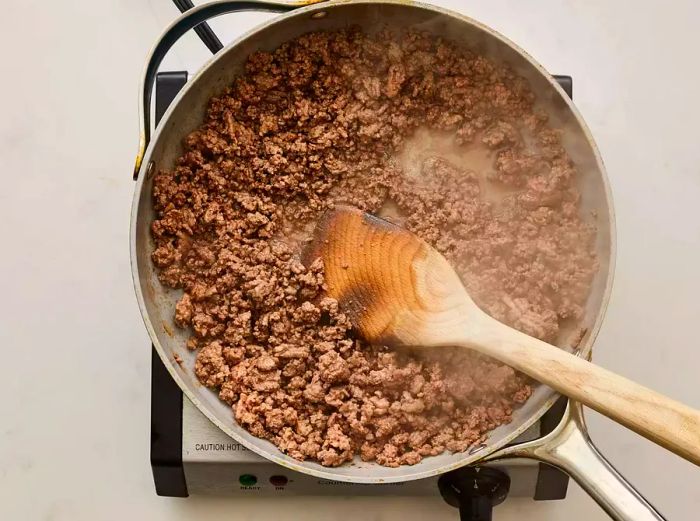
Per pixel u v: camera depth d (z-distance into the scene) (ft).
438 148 1.93
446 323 1.74
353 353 1.80
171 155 1.86
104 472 2.06
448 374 1.80
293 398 1.78
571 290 1.80
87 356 2.10
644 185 2.16
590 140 1.74
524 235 1.85
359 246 1.82
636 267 2.14
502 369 1.78
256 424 1.76
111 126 2.17
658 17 2.22
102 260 2.13
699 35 2.21
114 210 2.15
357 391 1.78
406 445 1.78
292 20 1.81
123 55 2.18
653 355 2.10
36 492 2.06
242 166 1.88
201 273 1.84
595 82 2.19
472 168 1.92
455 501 1.83
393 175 1.90
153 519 2.05
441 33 1.87
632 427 1.53
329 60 1.89
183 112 1.84
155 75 1.81
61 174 2.15
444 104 1.91
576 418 1.65
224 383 1.78
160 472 1.83
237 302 1.82
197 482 1.86
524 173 1.88
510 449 1.65
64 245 2.13
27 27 2.19
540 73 1.77
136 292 1.65
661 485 2.07
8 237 2.13
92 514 2.05
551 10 2.20
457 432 1.78
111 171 2.15
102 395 2.09
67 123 2.16
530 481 1.87
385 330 1.78
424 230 1.87
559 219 1.85
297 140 1.90
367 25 1.87
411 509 2.04
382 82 1.91
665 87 2.20
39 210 2.14
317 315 1.81
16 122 2.16
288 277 1.84
